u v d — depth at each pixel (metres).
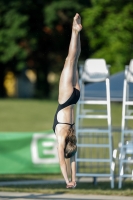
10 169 40.44
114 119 66.12
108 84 34.91
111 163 35.06
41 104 73.25
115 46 74.12
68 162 38.72
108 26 74.50
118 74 39.03
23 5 85.62
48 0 87.00
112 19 74.31
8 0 85.06
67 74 23.02
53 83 99.94
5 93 98.94
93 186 36.06
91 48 84.31
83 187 35.34
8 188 34.19
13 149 40.50
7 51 86.06
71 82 23.06
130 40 75.00
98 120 65.50
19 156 40.59
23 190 33.00
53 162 41.09
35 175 42.44
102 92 36.91
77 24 22.89
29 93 115.69
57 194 31.94
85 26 75.62
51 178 40.72
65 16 86.06
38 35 88.12
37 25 87.81
